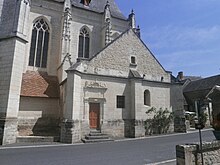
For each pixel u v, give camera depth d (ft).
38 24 80.53
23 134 61.00
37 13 80.02
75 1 96.27
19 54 56.13
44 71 78.13
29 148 42.04
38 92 67.46
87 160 30.73
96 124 59.36
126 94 65.21
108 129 59.98
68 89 54.49
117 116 62.28
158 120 68.33
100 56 63.52
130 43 70.49
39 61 78.07
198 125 23.36
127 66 67.67
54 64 80.02
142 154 34.94
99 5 103.14
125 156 33.42
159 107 70.33
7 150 39.58
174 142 48.03
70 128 51.19
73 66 57.47
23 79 68.95
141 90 65.98
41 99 67.67
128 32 71.26
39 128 64.95
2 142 47.52
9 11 60.03
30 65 75.92
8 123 49.80
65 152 37.24
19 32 56.90
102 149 40.34
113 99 62.69
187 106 122.83
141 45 72.59
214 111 28.30
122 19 99.81
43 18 81.46
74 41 85.92
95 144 47.98
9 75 53.16
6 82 52.90
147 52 73.15
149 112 67.62
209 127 81.30
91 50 89.71
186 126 75.77
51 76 77.77
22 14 59.31
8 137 49.19
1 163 28.86
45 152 37.27
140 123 62.95
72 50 84.58
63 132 51.57
